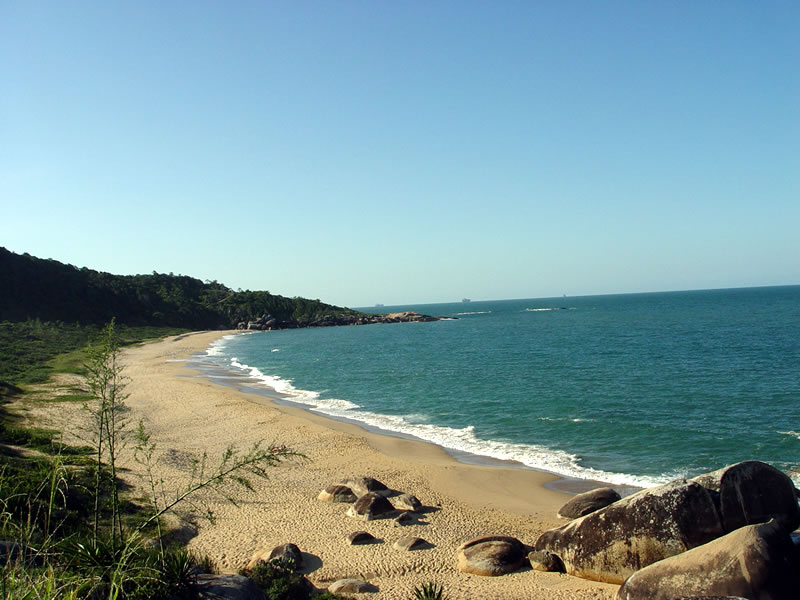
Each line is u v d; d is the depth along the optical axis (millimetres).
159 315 120250
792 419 26828
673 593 9297
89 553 6355
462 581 11977
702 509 10578
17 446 19078
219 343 96062
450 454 23766
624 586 10094
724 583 8867
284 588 10211
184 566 6926
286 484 19344
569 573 12039
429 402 35875
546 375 44562
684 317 113312
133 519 13836
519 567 12594
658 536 10781
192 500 16844
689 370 43500
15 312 80125
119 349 7371
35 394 33219
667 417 28391
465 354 64500
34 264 97375
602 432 26109
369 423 30578
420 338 95062
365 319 161750
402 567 12758
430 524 15688
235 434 27234
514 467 21594
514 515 16594
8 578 5633
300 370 55625
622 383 39188
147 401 36562
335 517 16109
